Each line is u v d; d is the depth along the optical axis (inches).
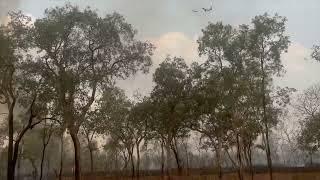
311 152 2305.6
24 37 1549.0
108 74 1615.4
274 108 2037.4
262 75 1891.0
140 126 2484.0
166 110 2220.7
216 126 2123.5
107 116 2033.7
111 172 3068.4
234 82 1904.5
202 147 2274.9
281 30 1865.2
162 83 2241.6
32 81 1593.3
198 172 2974.9
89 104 1593.3
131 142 2642.7
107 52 1620.3
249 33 1887.3
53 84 1568.7
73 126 1566.2
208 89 2020.2
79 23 1572.3
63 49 1571.1
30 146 2920.8
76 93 1585.9
